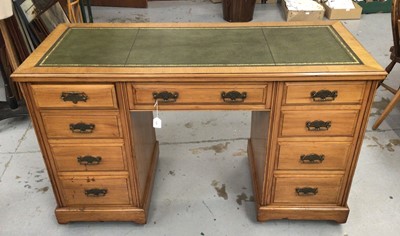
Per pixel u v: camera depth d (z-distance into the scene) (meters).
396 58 2.28
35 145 2.29
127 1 4.59
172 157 2.18
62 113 1.38
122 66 1.32
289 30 1.63
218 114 2.60
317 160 1.51
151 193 1.87
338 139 1.45
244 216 1.77
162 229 1.71
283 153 1.49
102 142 1.46
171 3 4.79
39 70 1.29
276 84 1.30
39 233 1.69
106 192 1.62
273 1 4.67
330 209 1.65
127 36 1.59
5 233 1.69
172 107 1.37
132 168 1.54
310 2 4.14
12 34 2.15
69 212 1.67
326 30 1.62
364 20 4.11
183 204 1.84
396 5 2.11
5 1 1.86
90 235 1.68
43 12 2.12
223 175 2.04
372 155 2.15
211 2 4.80
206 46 1.48
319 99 1.33
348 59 1.35
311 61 1.34
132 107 1.37
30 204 1.85
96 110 1.37
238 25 1.69
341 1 4.13
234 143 2.29
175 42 1.52
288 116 1.38
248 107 1.37
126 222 1.75
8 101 2.47
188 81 1.29
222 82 1.30
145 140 1.78
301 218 1.68
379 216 1.75
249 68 1.29
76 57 1.40
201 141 2.32
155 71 1.28
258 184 1.76
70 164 1.53
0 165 2.12
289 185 1.59
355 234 1.66
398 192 1.88
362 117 1.38
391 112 2.54
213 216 1.77
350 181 1.57
